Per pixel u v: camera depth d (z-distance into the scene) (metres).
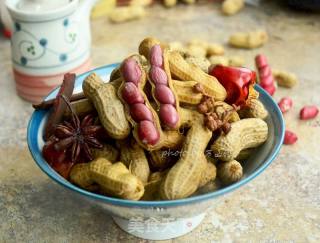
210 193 0.20
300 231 0.25
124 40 0.43
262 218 0.26
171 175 0.21
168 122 0.21
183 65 0.24
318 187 0.27
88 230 0.25
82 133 0.23
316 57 0.40
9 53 0.42
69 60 0.34
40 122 0.24
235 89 0.24
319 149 0.30
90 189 0.22
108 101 0.22
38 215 0.26
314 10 0.46
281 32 0.43
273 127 0.24
